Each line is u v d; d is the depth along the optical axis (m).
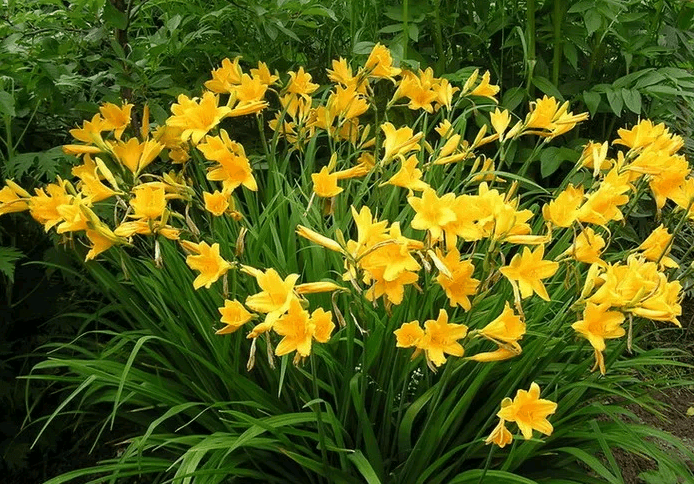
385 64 1.84
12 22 1.98
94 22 2.00
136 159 1.60
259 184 2.04
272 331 1.53
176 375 1.71
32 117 1.83
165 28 2.03
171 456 1.72
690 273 1.63
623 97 2.09
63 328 1.92
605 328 1.33
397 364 1.58
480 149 2.27
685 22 2.37
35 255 1.93
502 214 1.31
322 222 1.63
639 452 1.58
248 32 2.27
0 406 1.88
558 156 2.08
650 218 2.42
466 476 1.46
